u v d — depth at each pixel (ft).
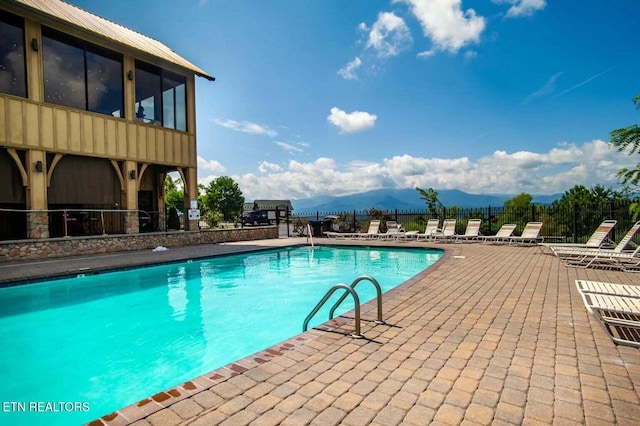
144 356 15.53
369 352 10.84
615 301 13.48
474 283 21.44
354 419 7.25
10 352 15.87
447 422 7.13
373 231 57.31
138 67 45.42
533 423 7.08
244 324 19.77
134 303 23.66
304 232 65.77
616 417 7.28
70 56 38.58
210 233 49.88
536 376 9.17
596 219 45.21
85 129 39.75
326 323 13.79
